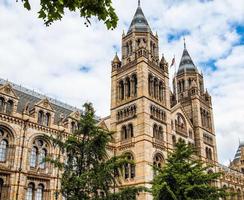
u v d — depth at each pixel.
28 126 51.84
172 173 35.09
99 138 27.36
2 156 47.94
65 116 64.75
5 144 48.91
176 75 93.25
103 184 25.77
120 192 26.30
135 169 60.06
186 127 77.69
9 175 47.25
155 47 75.50
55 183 52.16
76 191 25.27
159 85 71.50
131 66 70.31
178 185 34.59
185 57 95.44
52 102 67.44
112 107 70.81
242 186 101.44
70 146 27.34
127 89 69.88
